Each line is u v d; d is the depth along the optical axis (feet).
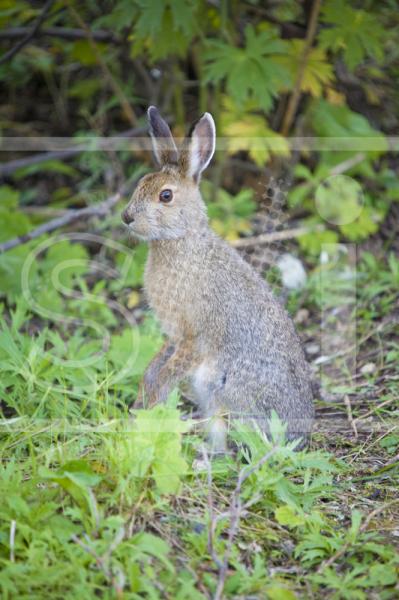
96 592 20.43
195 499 24.41
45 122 56.44
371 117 52.44
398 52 51.37
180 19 40.50
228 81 41.39
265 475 24.58
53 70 57.21
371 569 21.79
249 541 23.31
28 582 19.92
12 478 23.88
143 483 23.88
